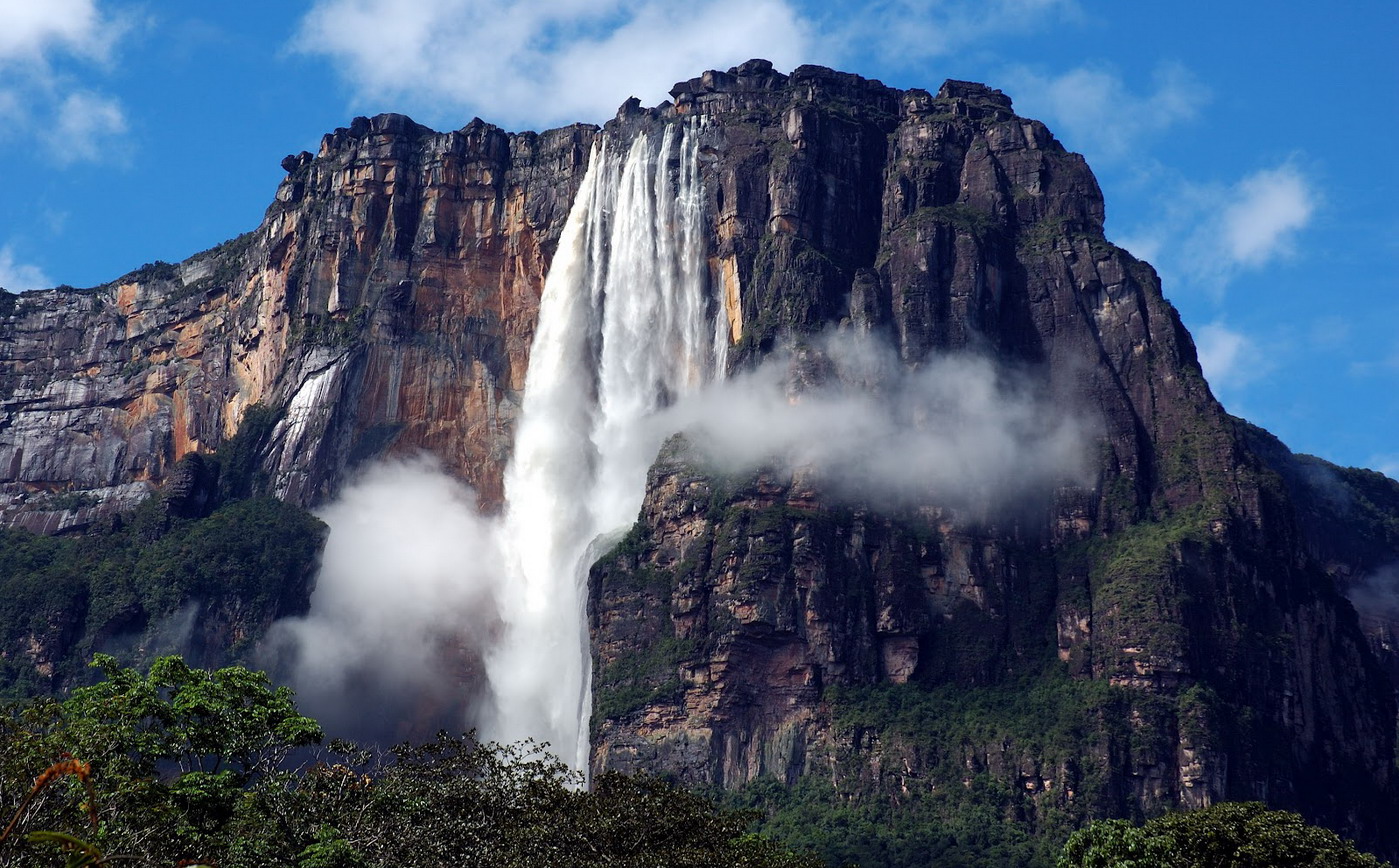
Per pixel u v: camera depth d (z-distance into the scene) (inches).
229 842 4060.0
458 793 4544.8
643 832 4707.2
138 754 4259.4
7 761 3476.9
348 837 4222.4
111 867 3491.6
